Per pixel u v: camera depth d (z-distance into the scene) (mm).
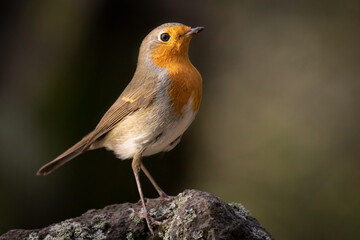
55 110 10398
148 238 5570
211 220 4918
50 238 5574
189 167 12438
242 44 14523
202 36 14211
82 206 10430
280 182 12062
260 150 12672
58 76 10562
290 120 13289
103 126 6594
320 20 15039
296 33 14820
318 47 14594
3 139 10102
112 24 11281
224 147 12859
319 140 12734
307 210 11562
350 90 13805
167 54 6266
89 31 10891
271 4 15078
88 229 5637
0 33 10547
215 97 13812
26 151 10141
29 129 10227
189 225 4938
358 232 11125
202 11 14016
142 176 11172
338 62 14312
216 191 12078
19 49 10586
